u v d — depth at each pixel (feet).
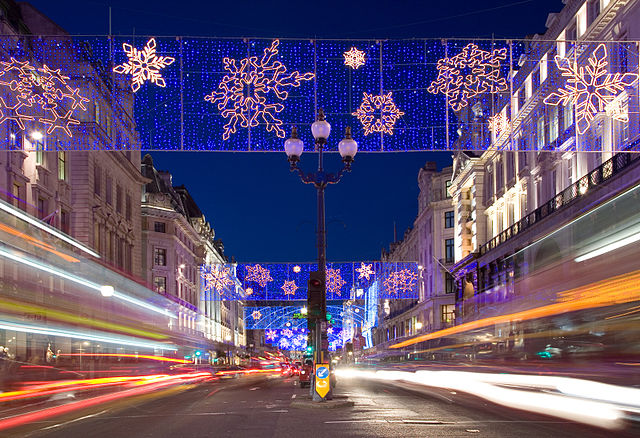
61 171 145.38
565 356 109.81
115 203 178.29
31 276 93.61
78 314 106.01
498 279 175.11
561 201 130.00
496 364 143.43
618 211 97.25
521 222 156.04
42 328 88.99
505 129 94.07
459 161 225.15
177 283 260.62
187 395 84.58
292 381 144.05
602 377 68.64
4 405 65.57
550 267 133.18
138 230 201.98
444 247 259.60
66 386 83.61
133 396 83.10
